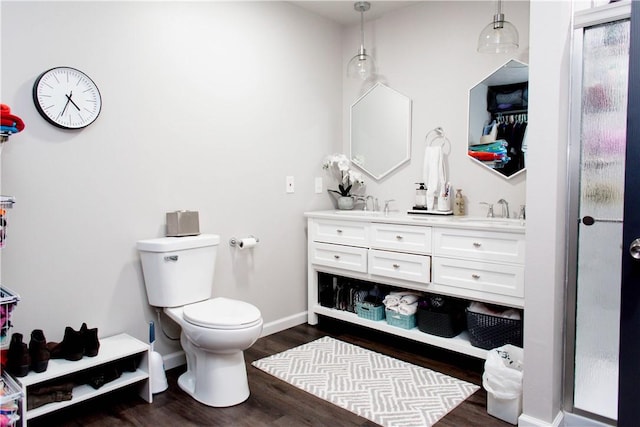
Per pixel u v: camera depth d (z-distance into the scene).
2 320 1.69
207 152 2.73
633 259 1.71
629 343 1.74
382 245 2.82
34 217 2.05
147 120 2.43
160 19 2.47
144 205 2.44
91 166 2.22
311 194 3.43
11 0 1.94
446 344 2.60
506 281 2.30
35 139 2.03
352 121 3.59
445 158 3.05
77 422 2.01
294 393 2.28
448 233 2.50
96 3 2.21
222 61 2.78
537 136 1.83
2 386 1.74
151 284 2.39
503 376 1.99
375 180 3.47
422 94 3.15
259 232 3.06
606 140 1.81
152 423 2.00
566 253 1.91
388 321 2.88
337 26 3.57
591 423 1.91
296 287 3.37
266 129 3.06
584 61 1.84
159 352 2.55
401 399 2.21
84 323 2.09
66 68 2.10
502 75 2.77
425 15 3.11
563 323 1.93
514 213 2.75
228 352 2.13
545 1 1.78
